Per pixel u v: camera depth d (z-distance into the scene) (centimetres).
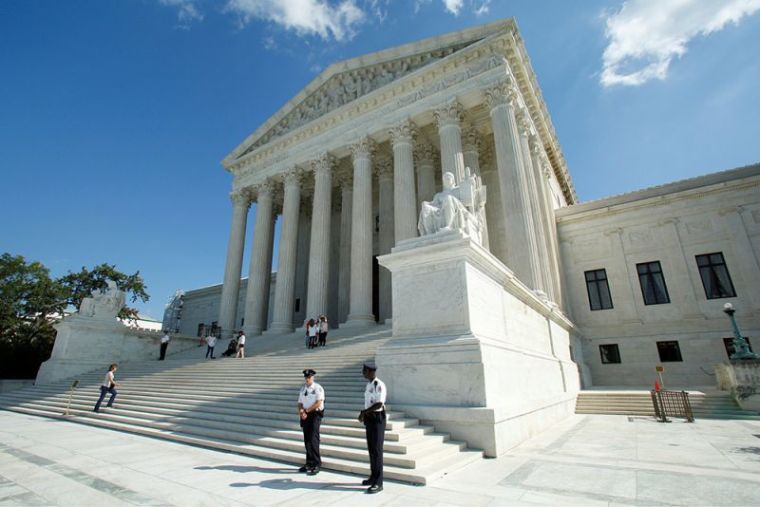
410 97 2823
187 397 1521
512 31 2547
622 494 620
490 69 2511
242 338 2239
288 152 3478
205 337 3347
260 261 3381
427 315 1055
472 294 1030
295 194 3350
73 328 2572
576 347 2533
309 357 1778
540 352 1564
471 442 891
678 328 2617
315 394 788
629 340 2736
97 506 579
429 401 970
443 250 1053
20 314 3566
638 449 964
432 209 1188
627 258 2888
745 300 2488
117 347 2755
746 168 2648
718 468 773
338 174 3656
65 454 934
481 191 1344
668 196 2822
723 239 2634
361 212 2802
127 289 4488
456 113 2603
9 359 3231
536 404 1227
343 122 3161
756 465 793
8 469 789
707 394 1762
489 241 2980
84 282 4312
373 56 3091
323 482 698
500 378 1018
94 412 1574
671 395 1628
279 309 3039
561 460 848
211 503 589
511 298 1330
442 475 729
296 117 3609
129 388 1855
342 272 3381
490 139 3138
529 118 2788
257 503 588
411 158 2738
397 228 2577
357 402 1126
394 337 1093
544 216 2723
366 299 2616
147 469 790
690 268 2684
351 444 854
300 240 4078
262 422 1104
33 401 1995
